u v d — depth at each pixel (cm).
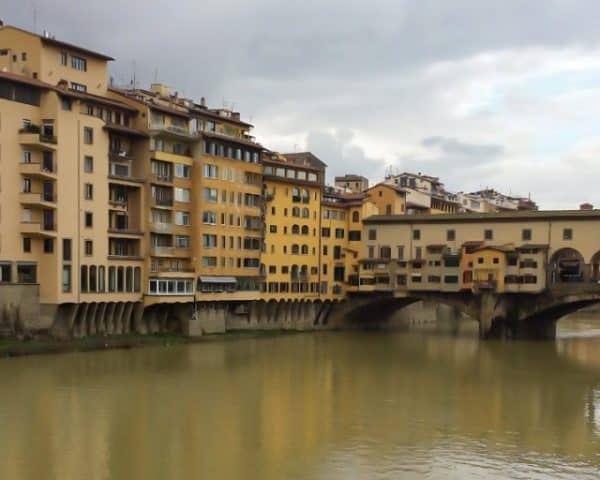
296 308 10694
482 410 5309
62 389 5500
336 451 4159
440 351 8675
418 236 10894
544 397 5856
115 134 8100
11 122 7019
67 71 7912
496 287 10062
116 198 8106
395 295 10881
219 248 9181
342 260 11312
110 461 3866
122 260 8038
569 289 9750
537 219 10069
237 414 4953
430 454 4159
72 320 7462
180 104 9288
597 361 7994
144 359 7031
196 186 8931
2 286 6869
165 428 4528
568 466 4012
